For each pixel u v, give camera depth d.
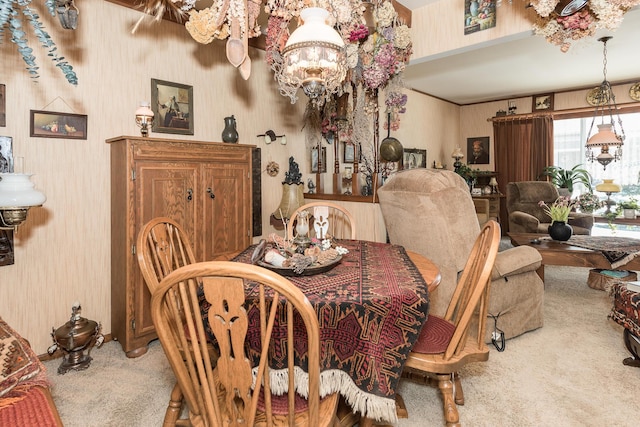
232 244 2.84
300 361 1.13
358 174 3.48
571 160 6.16
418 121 5.99
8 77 2.09
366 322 1.15
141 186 2.30
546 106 6.16
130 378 2.04
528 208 5.45
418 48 3.03
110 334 2.55
